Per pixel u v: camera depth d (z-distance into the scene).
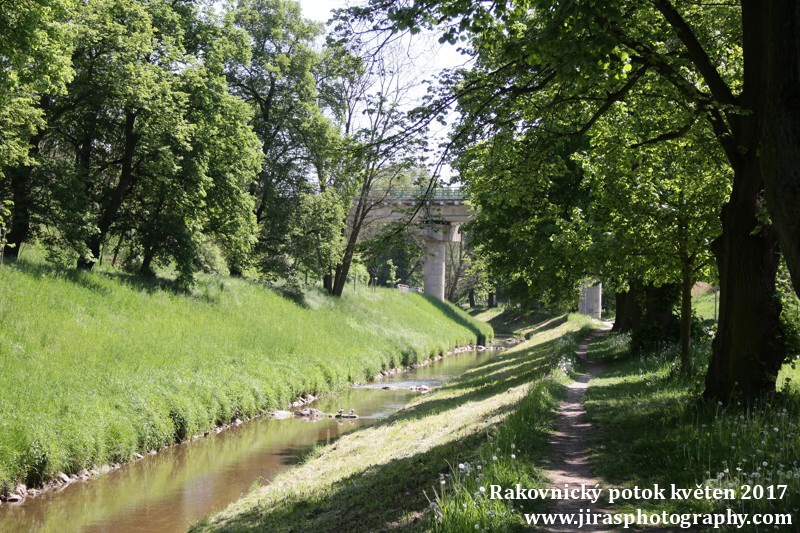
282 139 47.34
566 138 14.30
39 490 16.73
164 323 30.25
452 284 113.25
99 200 32.72
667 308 27.22
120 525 14.41
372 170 13.19
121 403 21.20
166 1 34.94
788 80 7.34
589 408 15.80
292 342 36.97
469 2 10.66
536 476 9.01
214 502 16.12
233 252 41.25
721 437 9.62
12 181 27.14
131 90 28.45
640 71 12.70
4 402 18.02
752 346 11.98
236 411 26.22
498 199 15.58
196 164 33.44
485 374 34.91
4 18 17.42
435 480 10.24
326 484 13.88
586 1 9.03
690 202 16.89
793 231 7.23
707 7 14.14
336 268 53.03
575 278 26.58
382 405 30.94
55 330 23.88
